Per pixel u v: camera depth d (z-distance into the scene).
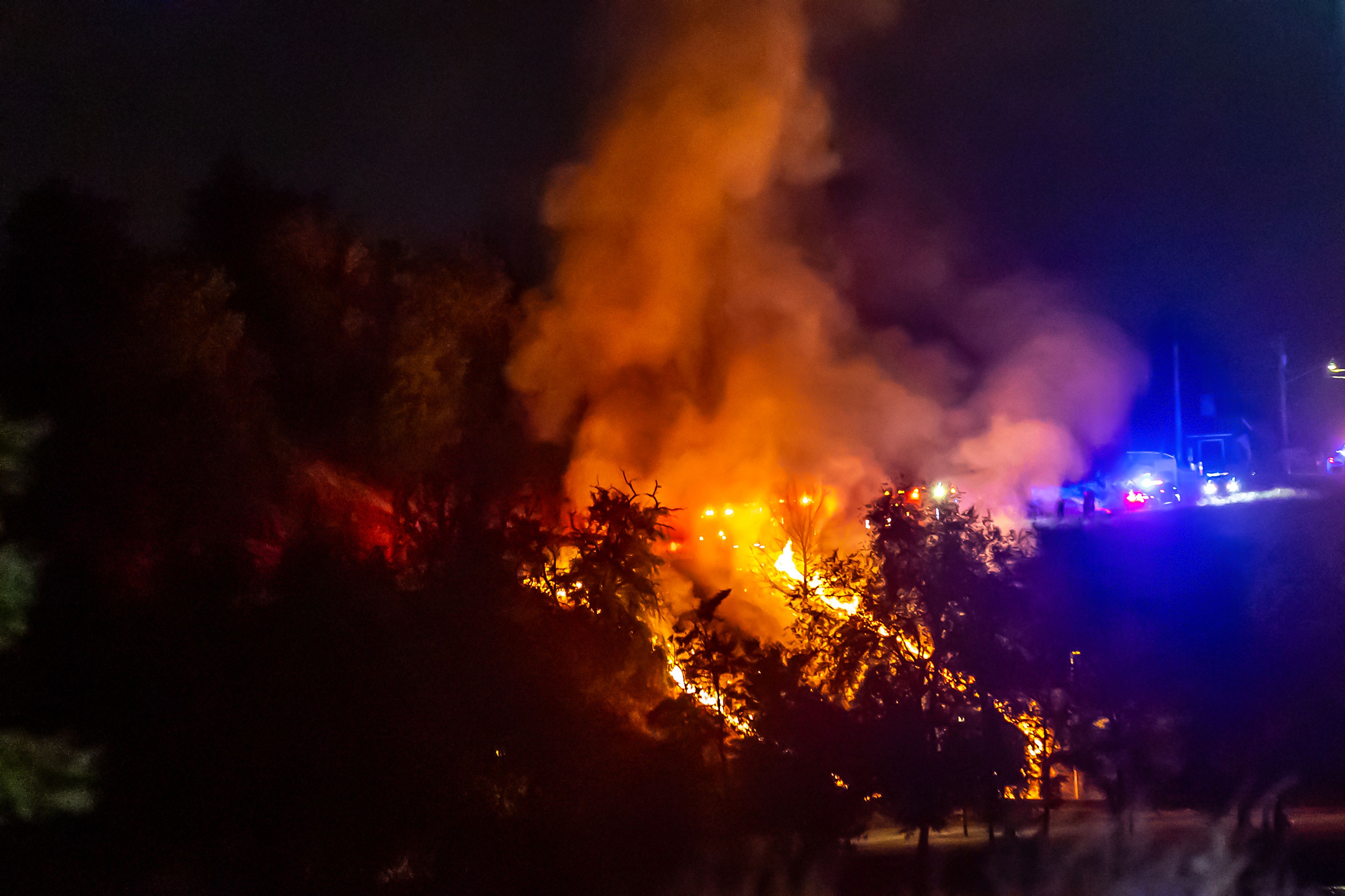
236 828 7.58
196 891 7.48
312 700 7.73
